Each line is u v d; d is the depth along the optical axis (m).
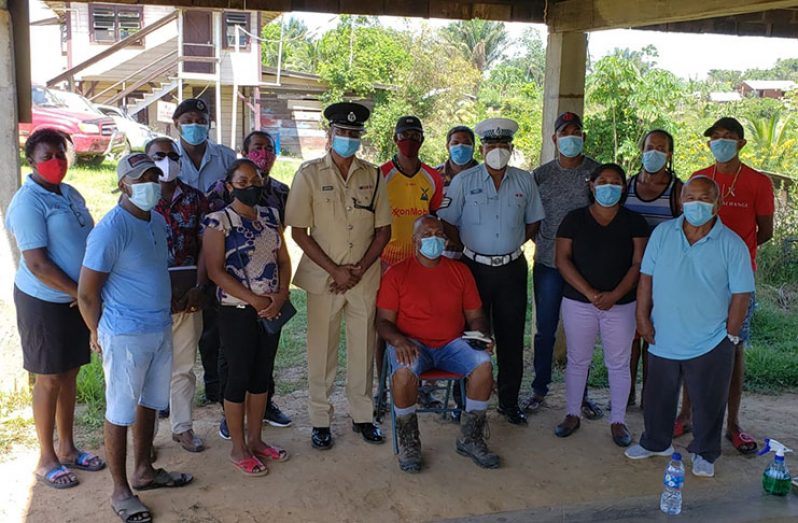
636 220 4.42
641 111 12.78
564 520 3.63
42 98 14.98
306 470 4.06
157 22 17.94
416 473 4.07
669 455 4.34
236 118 22.27
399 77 21.25
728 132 4.27
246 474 3.96
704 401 4.00
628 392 4.54
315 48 29.22
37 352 3.66
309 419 4.78
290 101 22.48
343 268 4.14
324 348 4.27
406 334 4.31
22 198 3.56
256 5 5.34
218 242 3.74
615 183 4.22
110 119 15.32
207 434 4.47
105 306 3.38
